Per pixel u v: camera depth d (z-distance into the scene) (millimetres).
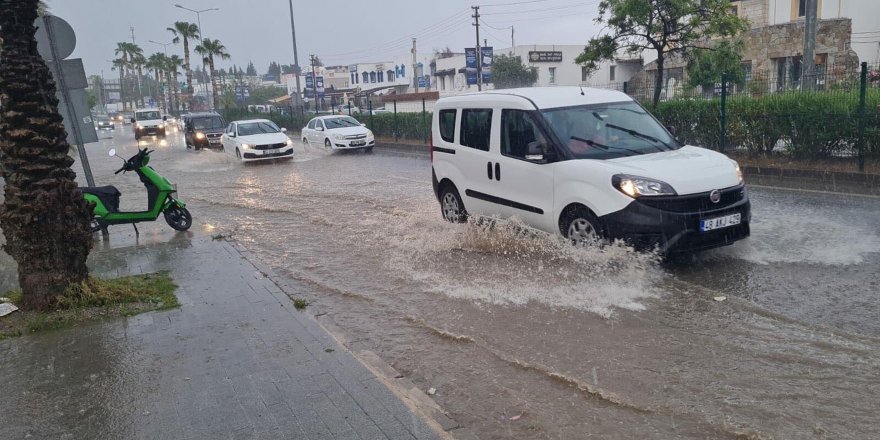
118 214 9469
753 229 8180
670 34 17219
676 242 6469
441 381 4434
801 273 6332
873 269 6344
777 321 5172
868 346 4625
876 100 11727
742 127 14008
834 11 29594
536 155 7492
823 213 9031
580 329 5223
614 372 4414
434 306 6004
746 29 17359
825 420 3662
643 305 5691
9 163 5840
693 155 7301
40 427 3840
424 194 13008
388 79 77000
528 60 52625
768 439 3484
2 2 5672
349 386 4227
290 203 12859
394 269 7371
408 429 3645
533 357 4734
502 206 8258
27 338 5332
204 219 11430
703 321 5258
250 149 21797
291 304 6066
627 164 6902
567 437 3615
